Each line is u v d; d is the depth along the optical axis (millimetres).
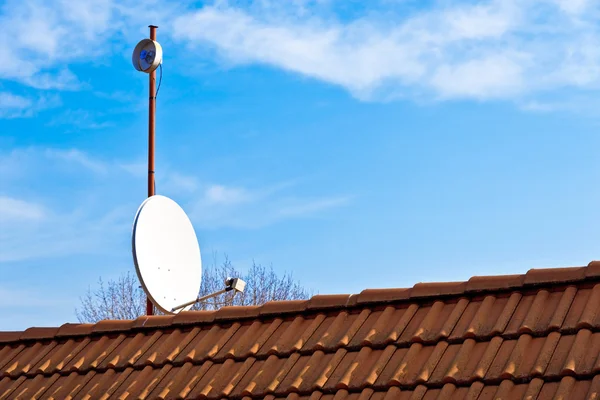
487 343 7297
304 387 7574
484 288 7910
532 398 6469
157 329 9422
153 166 14398
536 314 7332
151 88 14656
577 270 7629
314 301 8711
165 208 10648
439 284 8203
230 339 8766
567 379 6508
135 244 10094
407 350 7566
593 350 6707
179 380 8344
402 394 7086
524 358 6914
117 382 8656
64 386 8930
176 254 10547
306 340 8234
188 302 10438
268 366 8039
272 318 8859
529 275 7781
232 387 7926
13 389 9203
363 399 7137
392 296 8336
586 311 7098
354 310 8469
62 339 9938
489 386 6793
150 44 14625
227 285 10555
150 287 10047
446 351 7359
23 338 10133
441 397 6812
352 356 7762
